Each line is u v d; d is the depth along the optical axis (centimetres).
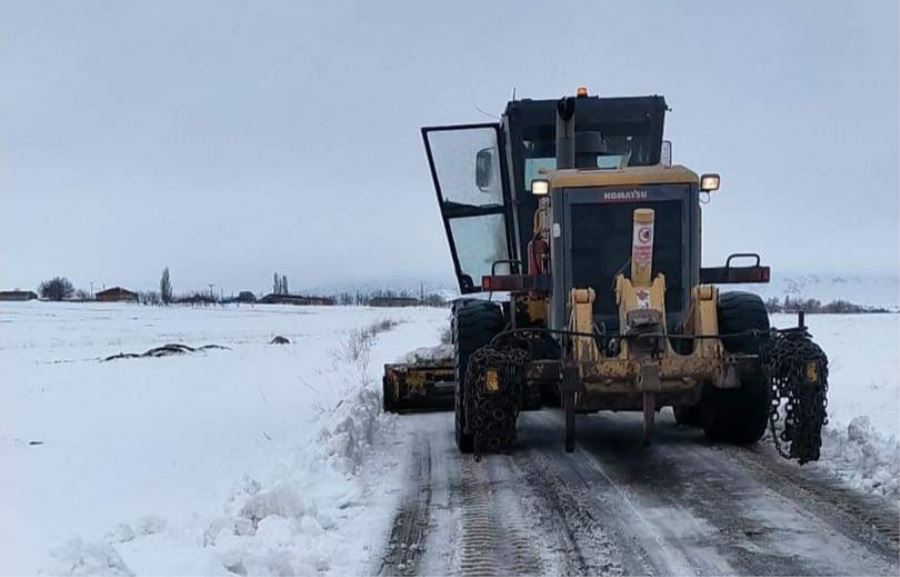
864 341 2075
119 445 893
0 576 470
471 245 1028
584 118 955
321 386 1396
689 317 749
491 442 715
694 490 650
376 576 489
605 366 694
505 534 557
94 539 528
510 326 828
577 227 771
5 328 4362
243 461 783
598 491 654
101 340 3438
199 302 8562
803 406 659
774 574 475
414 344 2375
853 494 627
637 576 479
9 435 975
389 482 698
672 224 768
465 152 1016
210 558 487
